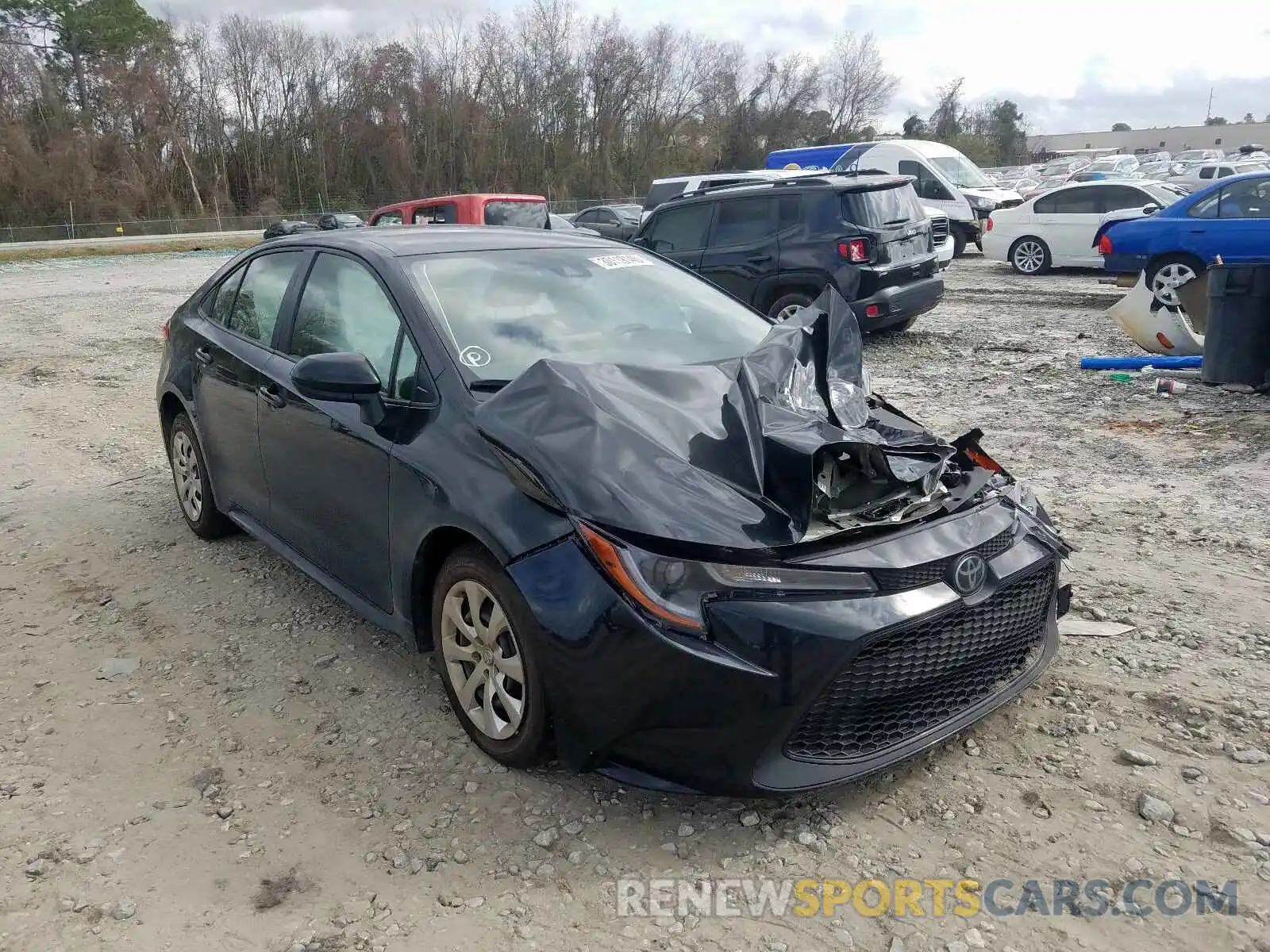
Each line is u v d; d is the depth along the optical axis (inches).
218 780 120.8
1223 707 128.3
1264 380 293.4
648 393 119.5
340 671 146.8
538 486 108.3
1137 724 126.0
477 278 147.1
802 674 98.0
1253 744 120.5
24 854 107.7
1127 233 450.3
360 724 132.1
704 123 2714.1
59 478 251.9
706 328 154.5
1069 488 219.9
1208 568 172.6
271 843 108.9
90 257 1379.2
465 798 115.6
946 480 125.9
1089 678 137.0
